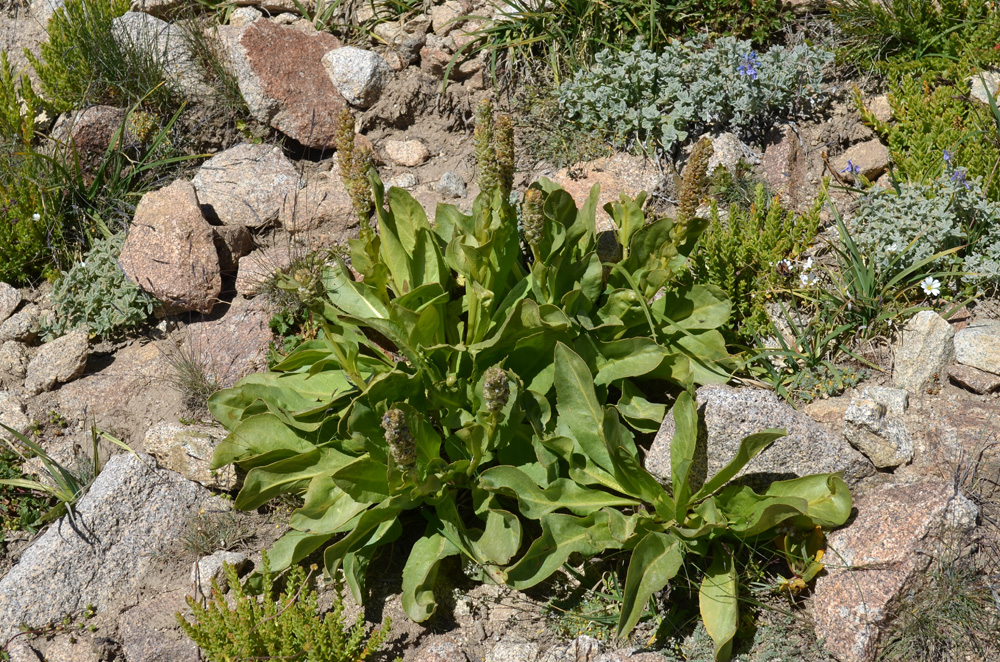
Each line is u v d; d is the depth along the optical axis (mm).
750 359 2551
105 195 2854
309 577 2486
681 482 2367
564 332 2473
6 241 2777
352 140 2465
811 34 2883
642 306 2486
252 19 3051
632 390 2520
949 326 2506
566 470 2475
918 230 2602
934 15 2820
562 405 2445
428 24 2982
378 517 2438
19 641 2457
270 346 2656
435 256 2535
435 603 2412
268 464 2477
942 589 2336
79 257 2807
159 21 3045
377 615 2447
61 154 2877
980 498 2406
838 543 2389
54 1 3131
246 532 2531
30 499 2590
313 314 2418
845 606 2348
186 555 2521
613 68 2818
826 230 2689
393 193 2520
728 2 2895
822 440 2428
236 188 2812
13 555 2549
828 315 2586
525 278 2508
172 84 2959
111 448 2621
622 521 2387
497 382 2355
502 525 2402
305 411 2484
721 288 2600
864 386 2537
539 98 2865
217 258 2713
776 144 2770
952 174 2627
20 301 2781
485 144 2455
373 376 2520
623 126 2791
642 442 2535
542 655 2404
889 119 2770
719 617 2340
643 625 2404
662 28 2912
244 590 2467
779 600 2395
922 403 2500
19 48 3115
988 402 2488
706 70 2779
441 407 2488
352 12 3035
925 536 2350
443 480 2441
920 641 2326
